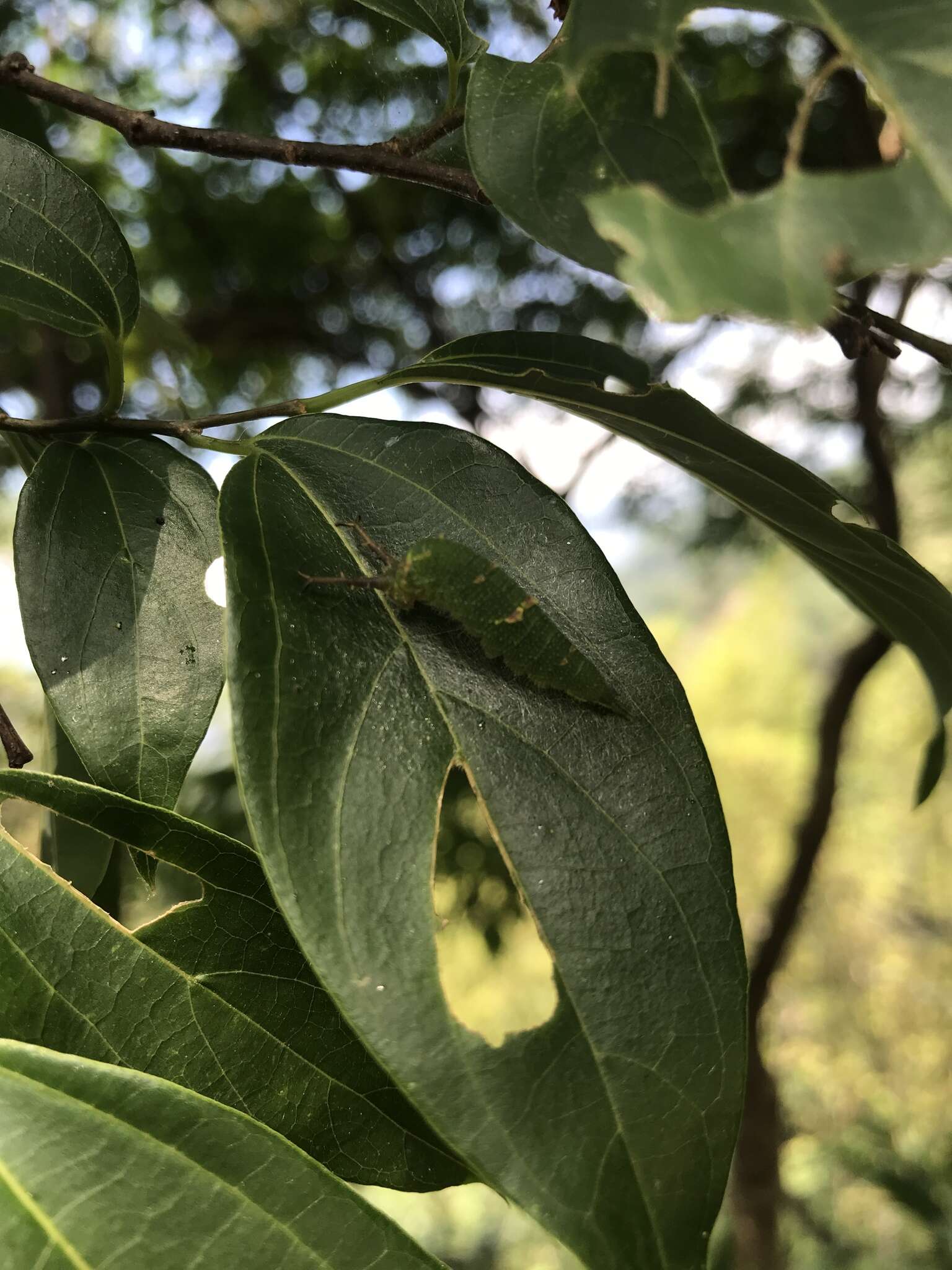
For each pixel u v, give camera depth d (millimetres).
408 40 240
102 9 442
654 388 131
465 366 139
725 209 80
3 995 113
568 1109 93
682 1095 96
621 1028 98
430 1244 870
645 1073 96
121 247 140
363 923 95
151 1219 95
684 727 115
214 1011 117
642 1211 90
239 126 466
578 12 91
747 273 78
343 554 118
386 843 99
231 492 119
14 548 127
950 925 1232
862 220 79
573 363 136
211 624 128
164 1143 99
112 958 117
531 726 111
